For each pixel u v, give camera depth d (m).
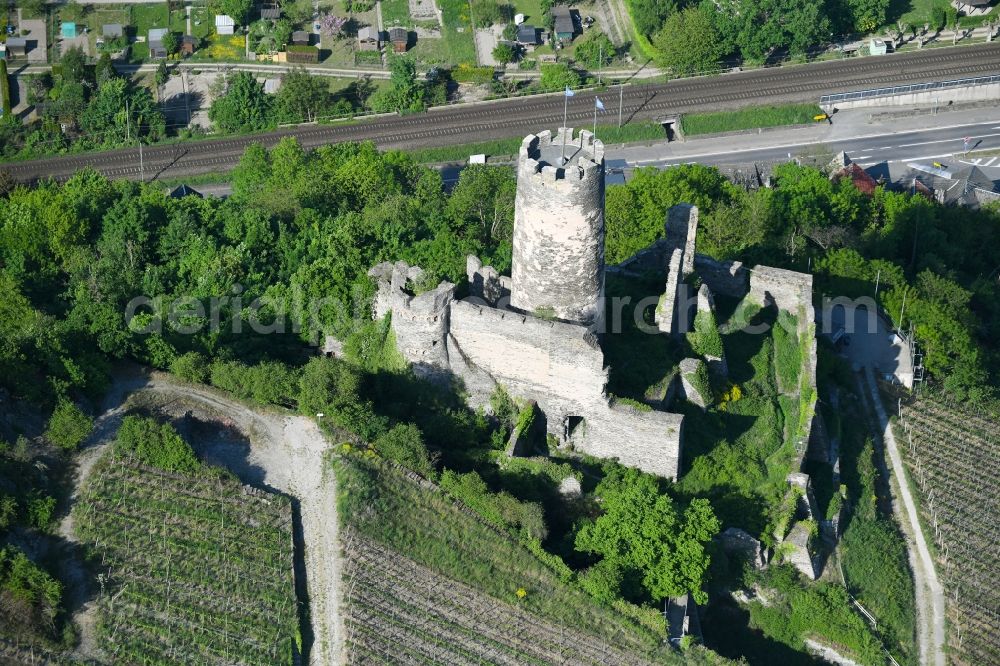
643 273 130.25
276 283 135.25
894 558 129.12
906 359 145.62
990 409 146.25
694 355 125.00
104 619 102.31
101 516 108.75
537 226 111.81
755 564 120.31
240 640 102.81
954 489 137.38
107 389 121.06
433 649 105.44
